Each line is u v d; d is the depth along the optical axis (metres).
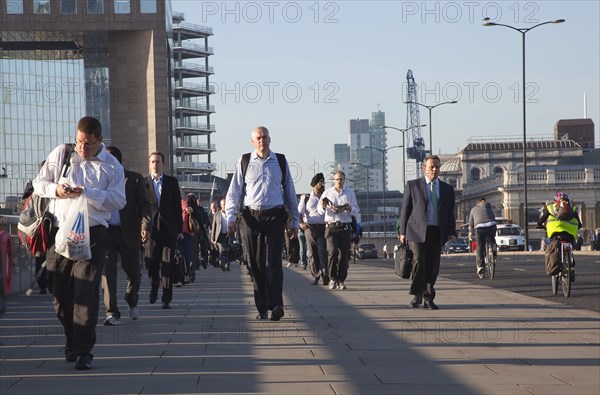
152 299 17.61
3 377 9.15
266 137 14.59
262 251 14.69
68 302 10.03
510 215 134.75
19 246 21.70
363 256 107.81
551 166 137.00
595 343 11.83
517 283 25.12
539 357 10.60
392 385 8.71
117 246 14.34
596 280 26.06
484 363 10.13
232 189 14.64
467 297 19.52
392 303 18.23
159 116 106.12
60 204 9.81
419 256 16.61
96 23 104.44
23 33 108.06
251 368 9.70
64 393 8.23
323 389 8.47
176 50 174.25
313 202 24.45
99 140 9.95
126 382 8.80
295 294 21.05
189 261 23.28
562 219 20.34
